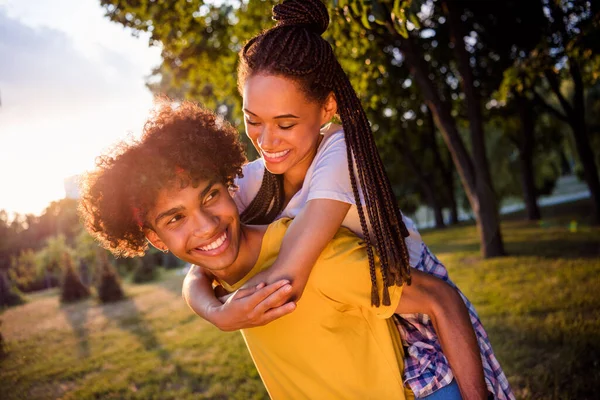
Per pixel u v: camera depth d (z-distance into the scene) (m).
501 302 6.98
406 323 1.75
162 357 7.28
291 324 1.54
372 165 1.63
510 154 27.06
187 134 1.51
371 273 1.49
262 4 7.09
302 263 1.46
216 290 1.81
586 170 14.30
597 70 7.01
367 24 3.23
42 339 10.62
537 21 11.12
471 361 1.54
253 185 1.97
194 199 1.47
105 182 1.52
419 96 14.71
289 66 1.49
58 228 29.34
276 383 1.70
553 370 4.29
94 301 16.80
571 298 6.54
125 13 7.27
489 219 10.97
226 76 9.41
